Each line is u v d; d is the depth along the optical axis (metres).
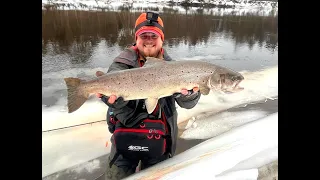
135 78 1.07
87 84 1.04
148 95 1.08
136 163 1.19
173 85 1.09
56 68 2.51
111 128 1.27
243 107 1.99
